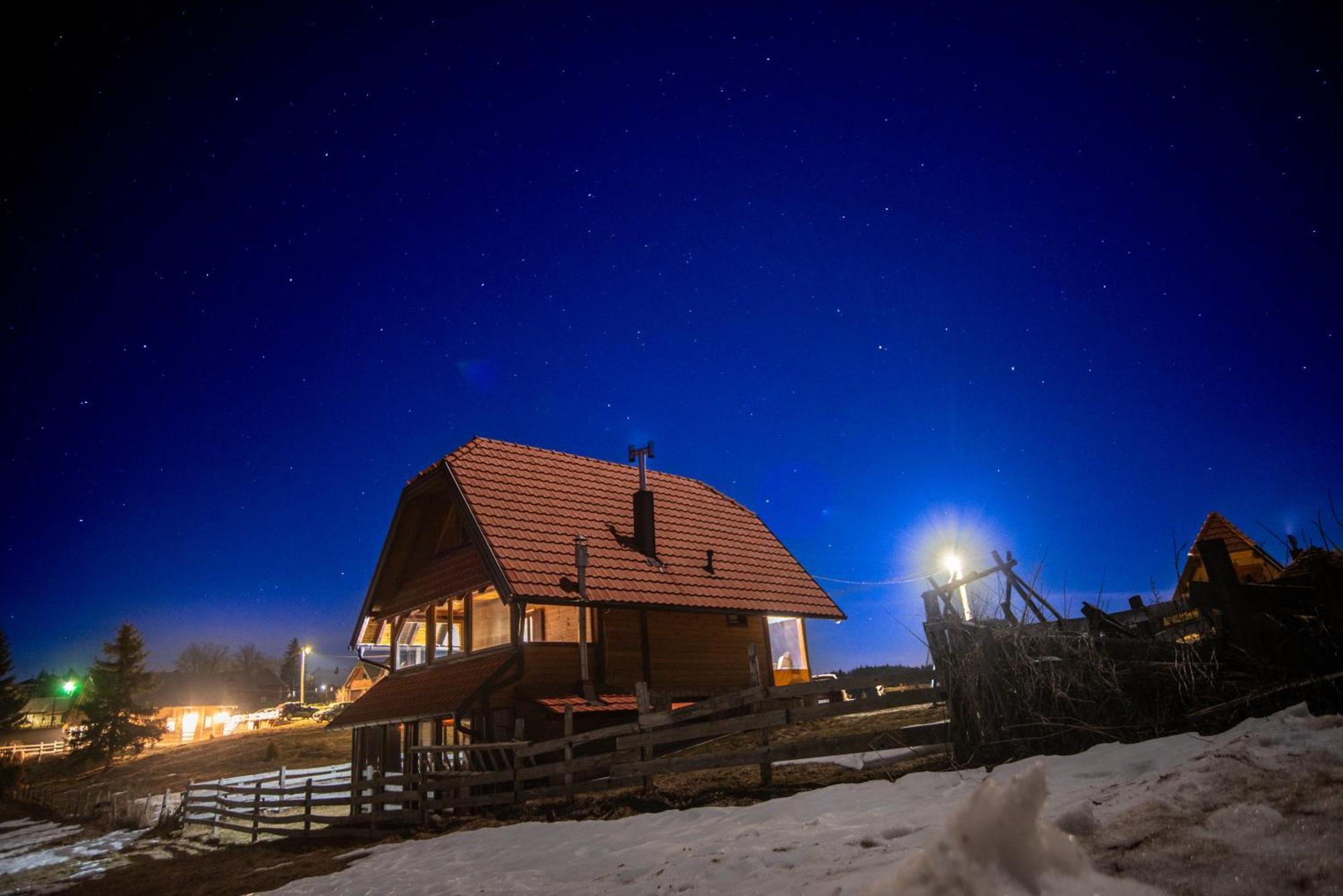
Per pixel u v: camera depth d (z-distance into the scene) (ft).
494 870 25.43
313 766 99.76
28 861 57.88
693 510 74.95
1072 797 14.84
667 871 18.80
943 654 24.75
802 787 26.40
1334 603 20.44
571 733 36.76
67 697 266.16
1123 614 29.07
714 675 62.69
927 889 8.64
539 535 60.08
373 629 72.08
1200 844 9.46
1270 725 14.29
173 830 61.72
